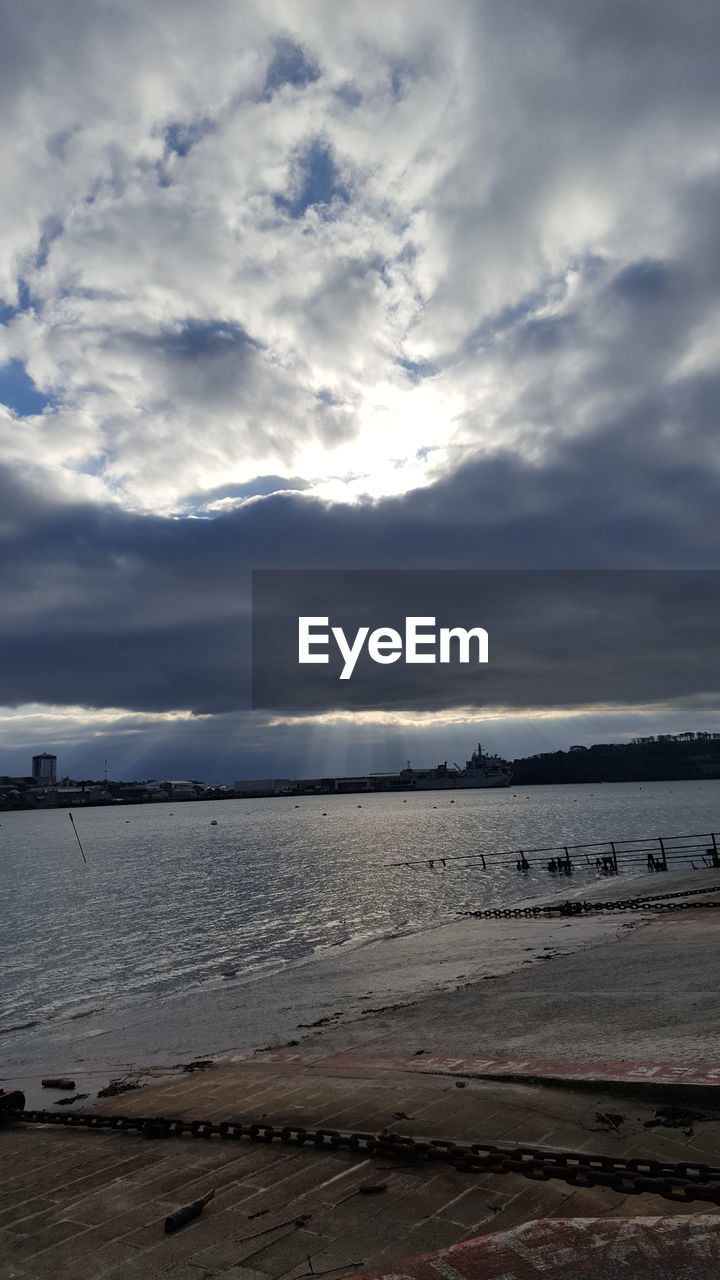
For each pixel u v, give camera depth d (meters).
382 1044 10.55
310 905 34.44
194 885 45.59
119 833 123.00
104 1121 7.63
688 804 137.62
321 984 17.78
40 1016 17.94
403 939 23.92
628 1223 3.78
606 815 109.69
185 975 21.55
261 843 82.75
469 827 96.88
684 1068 6.86
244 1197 5.08
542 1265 3.45
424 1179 5.04
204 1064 11.45
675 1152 5.29
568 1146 5.52
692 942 15.13
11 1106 8.80
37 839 116.19
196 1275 4.07
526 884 39.22
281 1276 3.95
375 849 68.12
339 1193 4.95
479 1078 7.59
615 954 15.15
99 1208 5.18
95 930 30.94
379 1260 4.01
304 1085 8.30
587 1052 8.17
